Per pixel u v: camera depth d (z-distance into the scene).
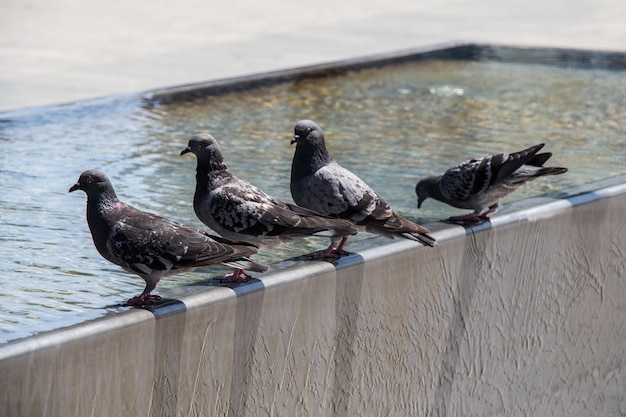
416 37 21.17
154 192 9.34
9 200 8.98
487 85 15.27
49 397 5.42
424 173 10.25
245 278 6.43
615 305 9.17
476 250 7.71
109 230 5.96
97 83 15.88
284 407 6.69
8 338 5.42
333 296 6.79
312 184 7.03
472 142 11.69
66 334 5.48
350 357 7.03
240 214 6.51
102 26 22.20
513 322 8.21
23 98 14.53
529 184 9.75
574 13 24.78
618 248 9.02
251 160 10.52
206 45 19.97
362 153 11.04
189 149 6.64
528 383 8.52
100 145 11.05
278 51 19.39
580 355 8.99
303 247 7.73
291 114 12.95
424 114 13.21
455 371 7.85
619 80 15.76
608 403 9.45
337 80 15.30
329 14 24.58
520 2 26.94
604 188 8.86
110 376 5.68
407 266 7.22
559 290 8.55
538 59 17.31
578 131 12.34
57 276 7.03
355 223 7.01
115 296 6.66
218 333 6.18
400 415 7.54
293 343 6.62
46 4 25.41
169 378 5.98
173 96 13.47
